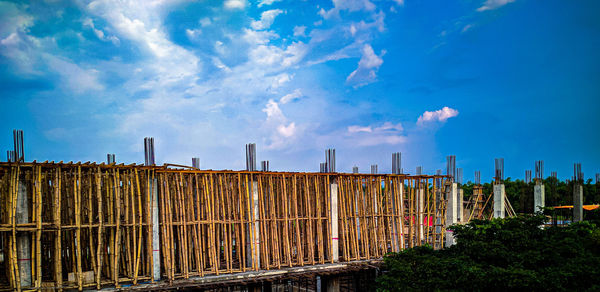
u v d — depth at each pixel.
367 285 17.47
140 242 13.80
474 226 16.11
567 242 14.20
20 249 12.18
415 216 21.45
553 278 11.59
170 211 14.47
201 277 14.70
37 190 12.27
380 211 19.34
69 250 15.19
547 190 39.88
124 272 14.41
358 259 18.52
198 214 15.14
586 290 11.39
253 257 15.93
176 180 14.91
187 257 14.83
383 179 19.83
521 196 32.22
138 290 13.01
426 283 13.30
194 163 19.12
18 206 12.21
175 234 16.41
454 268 13.39
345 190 18.91
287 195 18.27
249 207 16.05
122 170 14.03
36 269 12.70
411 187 20.73
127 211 13.68
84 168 13.48
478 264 13.43
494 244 14.31
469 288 12.61
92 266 13.98
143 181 14.78
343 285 20.73
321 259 17.41
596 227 16.95
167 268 13.98
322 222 18.70
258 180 16.42
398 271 14.28
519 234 14.41
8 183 13.27
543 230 15.69
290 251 17.27
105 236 14.48
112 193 13.91
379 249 19.62
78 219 12.80
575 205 26.27
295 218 17.00
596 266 12.30
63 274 15.04
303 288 20.92
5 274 14.08
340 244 19.05
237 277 14.91
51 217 14.27
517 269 12.12
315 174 17.70
